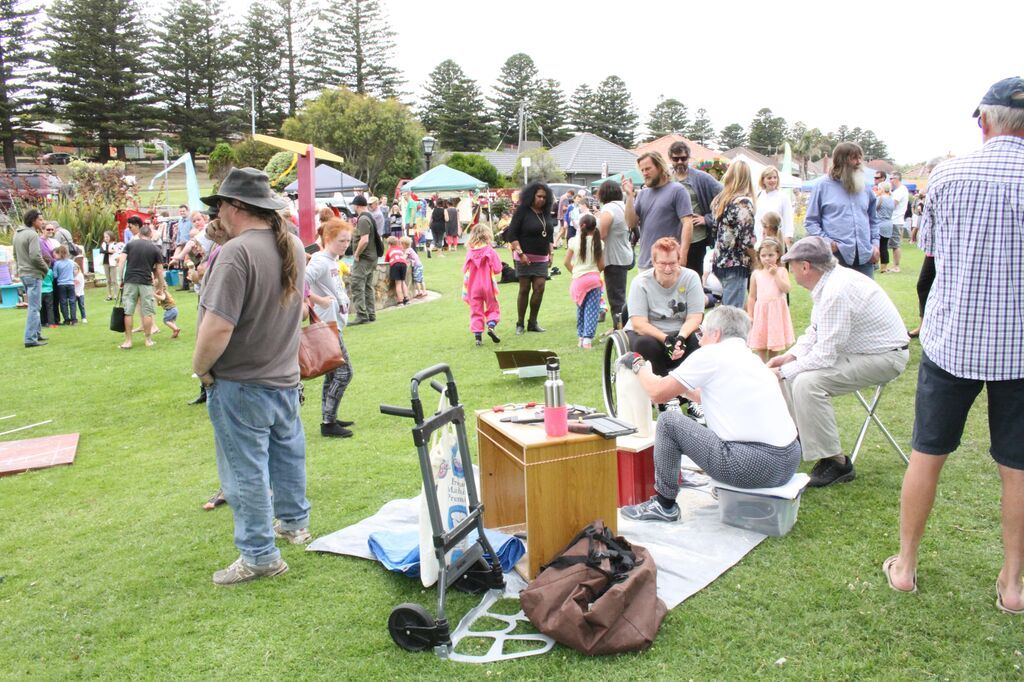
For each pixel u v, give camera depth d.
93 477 5.38
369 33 63.47
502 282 15.69
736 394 3.67
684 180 7.21
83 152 56.88
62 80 53.75
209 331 3.26
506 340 9.25
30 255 10.95
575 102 90.62
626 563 3.04
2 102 50.91
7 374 9.23
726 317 3.87
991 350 2.80
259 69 62.78
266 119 63.19
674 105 111.06
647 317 5.66
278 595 3.43
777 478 3.65
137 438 6.36
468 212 27.73
